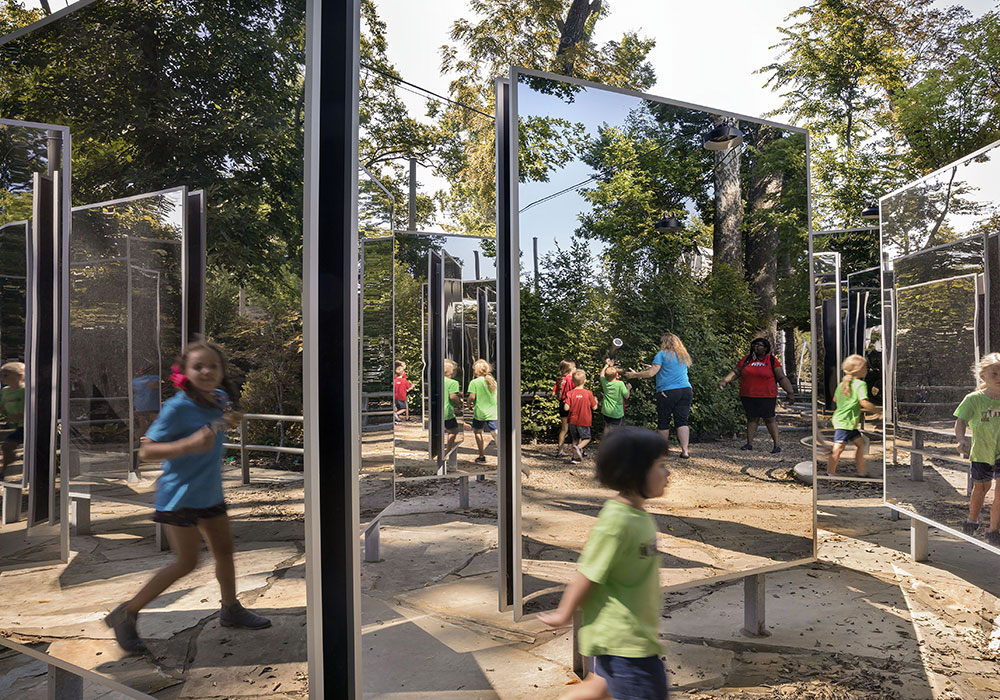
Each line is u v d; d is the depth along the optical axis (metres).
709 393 3.75
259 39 2.29
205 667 2.35
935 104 16.75
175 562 2.42
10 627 2.84
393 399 5.64
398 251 7.37
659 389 3.60
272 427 2.24
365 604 4.57
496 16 18.80
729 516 3.78
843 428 7.30
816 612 4.36
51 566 2.73
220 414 2.33
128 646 2.51
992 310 4.32
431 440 7.44
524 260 3.36
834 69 19.28
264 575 2.25
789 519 3.93
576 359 3.45
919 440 5.15
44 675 3.43
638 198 3.61
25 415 2.83
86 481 2.64
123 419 2.54
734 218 3.86
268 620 2.25
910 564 5.36
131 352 2.54
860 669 3.54
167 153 2.48
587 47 19.48
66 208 2.74
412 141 17.17
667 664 3.60
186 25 2.41
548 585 3.34
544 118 3.40
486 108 18.41
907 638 3.95
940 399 4.88
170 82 2.46
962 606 4.45
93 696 3.20
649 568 2.37
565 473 3.37
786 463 3.93
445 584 4.98
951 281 4.73
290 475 2.21
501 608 3.35
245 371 2.29
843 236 7.71
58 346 2.76
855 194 18.11
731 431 3.81
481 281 7.65
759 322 3.90
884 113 18.66
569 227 3.45
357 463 2.26
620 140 3.57
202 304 2.38
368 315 5.49
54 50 2.76
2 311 2.88
